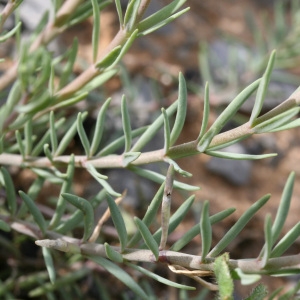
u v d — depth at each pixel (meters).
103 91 0.50
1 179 0.33
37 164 0.33
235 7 0.67
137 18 0.31
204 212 0.27
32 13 0.52
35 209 0.31
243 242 0.49
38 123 0.38
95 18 0.32
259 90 0.28
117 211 0.29
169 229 0.29
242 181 0.55
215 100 0.52
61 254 0.41
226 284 0.26
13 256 0.41
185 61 0.59
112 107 0.50
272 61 0.27
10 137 0.36
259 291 0.27
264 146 0.57
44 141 0.34
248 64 0.53
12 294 0.41
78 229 0.41
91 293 0.43
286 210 0.27
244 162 0.56
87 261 0.41
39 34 0.38
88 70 0.33
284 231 0.52
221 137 0.29
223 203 0.53
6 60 0.51
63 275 0.41
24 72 0.33
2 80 0.37
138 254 0.29
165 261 0.28
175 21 0.62
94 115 0.49
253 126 0.28
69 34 0.56
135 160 0.30
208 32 0.63
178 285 0.28
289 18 0.68
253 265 0.27
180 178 0.53
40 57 0.35
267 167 0.57
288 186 0.27
